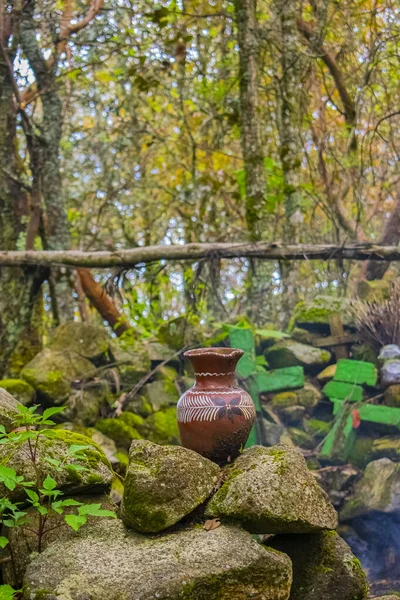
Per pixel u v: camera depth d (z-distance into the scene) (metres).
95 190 5.47
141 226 5.73
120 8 4.26
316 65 4.80
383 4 4.91
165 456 1.42
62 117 4.58
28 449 1.55
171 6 4.01
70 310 4.27
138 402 3.51
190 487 1.40
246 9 3.98
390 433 3.36
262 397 3.71
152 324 3.83
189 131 4.64
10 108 3.96
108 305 4.45
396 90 4.77
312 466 3.38
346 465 3.35
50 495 1.43
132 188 5.49
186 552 1.30
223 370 1.65
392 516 3.00
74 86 5.04
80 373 3.41
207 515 1.41
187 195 4.75
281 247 3.56
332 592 1.49
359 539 3.06
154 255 3.66
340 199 5.00
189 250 3.63
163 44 4.37
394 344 3.58
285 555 1.36
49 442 1.58
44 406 3.28
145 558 1.30
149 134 4.98
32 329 3.93
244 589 1.27
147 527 1.37
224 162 5.50
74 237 5.48
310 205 4.74
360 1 4.76
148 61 4.59
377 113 5.12
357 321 3.72
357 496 3.12
